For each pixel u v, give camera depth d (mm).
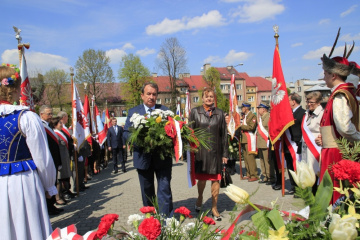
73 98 7188
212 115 4656
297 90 56875
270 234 1050
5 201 2297
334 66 2760
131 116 4012
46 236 2459
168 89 62969
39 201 2469
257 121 7637
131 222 2021
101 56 51000
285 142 5785
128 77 55281
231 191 1251
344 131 2609
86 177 9078
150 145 3473
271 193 6039
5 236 2262
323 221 1099
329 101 2881
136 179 9086
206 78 59906
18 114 2436
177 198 6051
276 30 5598
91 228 4520
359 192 1145
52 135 4812
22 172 2393
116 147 10859
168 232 1903
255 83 74750
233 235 1245
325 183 1154
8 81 2520
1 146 2371
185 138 3678
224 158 4645
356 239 983
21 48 4691
